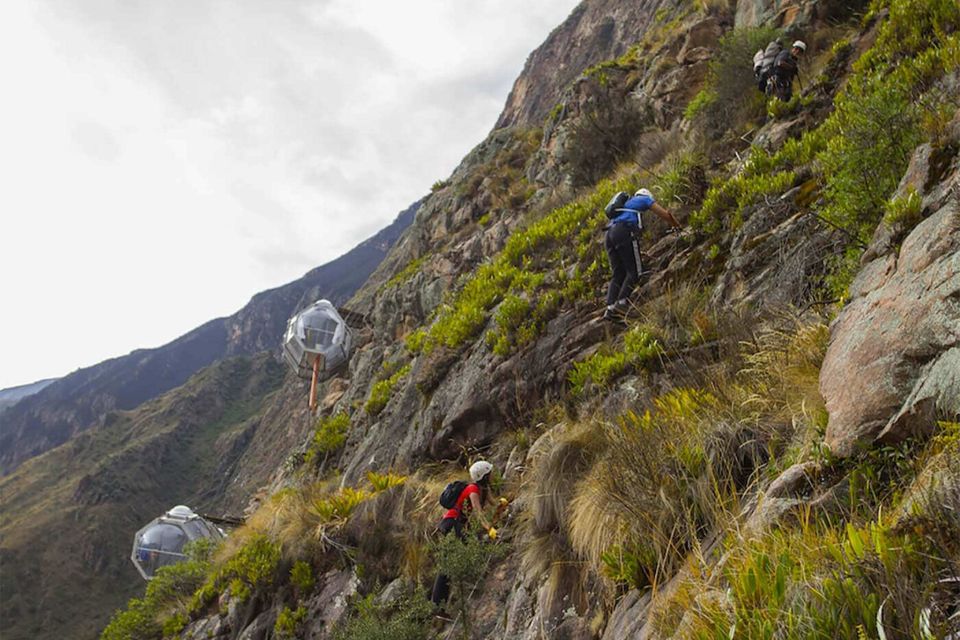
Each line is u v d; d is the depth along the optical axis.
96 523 129.00
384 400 12.89
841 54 8.92
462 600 5.48
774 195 6.95
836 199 5.37
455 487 6.42
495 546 6.00
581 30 105.94
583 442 5.29
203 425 174.25
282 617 7.63
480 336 9.95
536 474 5.77
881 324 3.04
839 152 5.37
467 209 22.80
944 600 1.67
